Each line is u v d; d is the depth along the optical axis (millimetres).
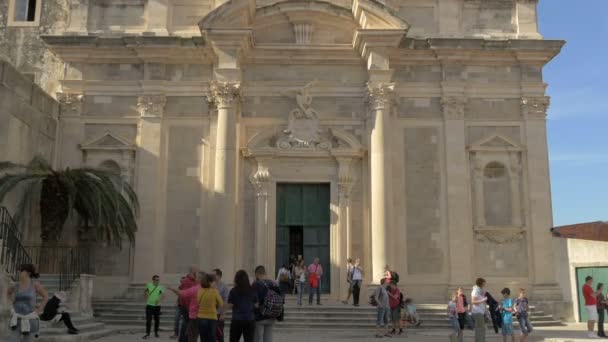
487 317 20312
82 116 25297
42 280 19531
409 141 25438
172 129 25297
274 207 25125
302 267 22844
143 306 22469
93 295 24031
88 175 22328
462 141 25328
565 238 24281
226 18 24328
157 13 26156
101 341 16797
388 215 24062
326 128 25656
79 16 26203
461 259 24359
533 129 25469
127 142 25109
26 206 22172
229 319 21625
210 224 24453
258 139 25359
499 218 25156
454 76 25844
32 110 22906
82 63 25656
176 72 25672
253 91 25734
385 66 24906
